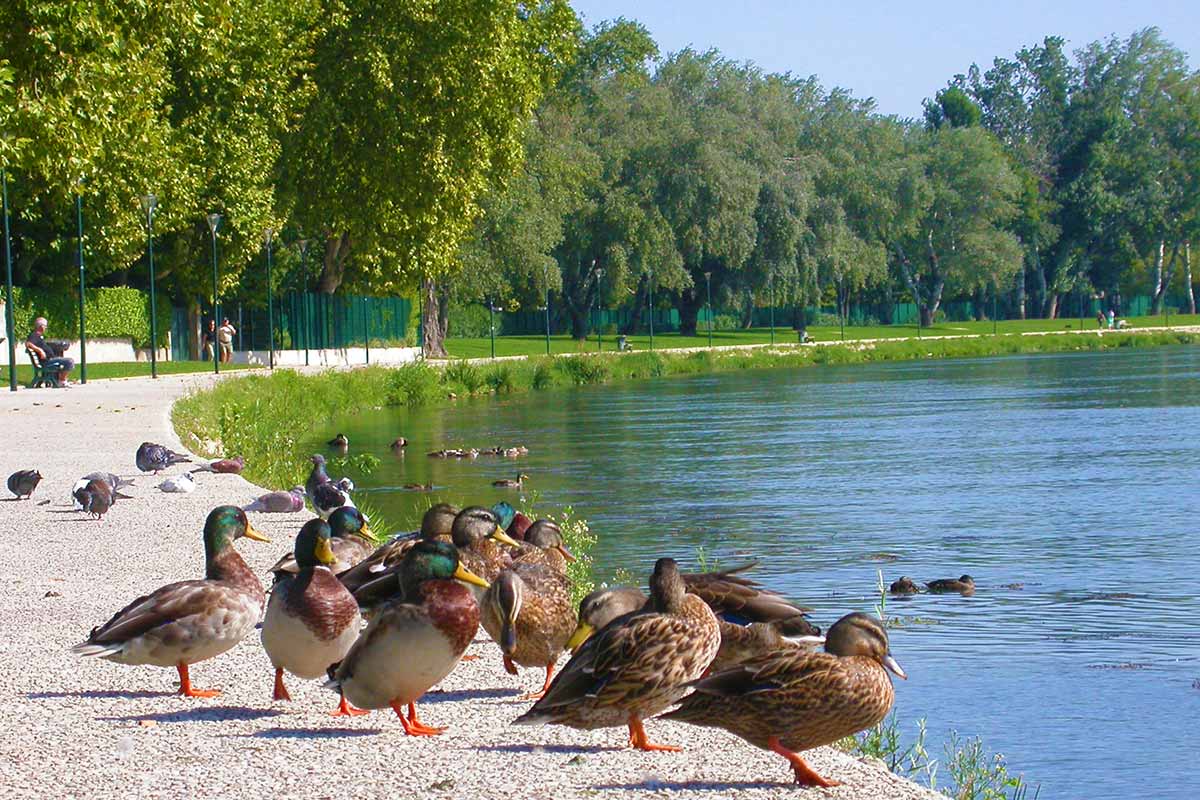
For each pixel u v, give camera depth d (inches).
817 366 3860.7
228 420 1349.7
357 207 2637.8
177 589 328.2
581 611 325.1
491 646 398.3
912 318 6072.8
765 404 2269.9
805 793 257.1
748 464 1346.0
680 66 4468.5
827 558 805.2
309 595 311.3
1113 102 5905.5
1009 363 3740.2
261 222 2411.4
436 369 2642.7
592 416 2048.5
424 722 312.7
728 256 4138.8
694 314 4830.2
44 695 339.9
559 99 3895.2
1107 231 5841.5
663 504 1051.3
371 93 2554.1
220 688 347.3
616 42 4013.3
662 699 274.5
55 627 426.0
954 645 577.6
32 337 1749.5
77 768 275.4
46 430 1130.0
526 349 3973.9
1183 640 580.7
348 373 2316.7
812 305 5236.2
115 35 1266.0
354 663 295.9
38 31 1214.9
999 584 717.9
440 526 391.2
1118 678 516.4
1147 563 780.0
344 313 3134.8
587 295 4345.5
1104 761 416.5
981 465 1320.1
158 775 270.2
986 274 5231.3
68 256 2301.9
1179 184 5797.2
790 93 4953.3
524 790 258.7
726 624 341.7
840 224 4461.1
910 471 1274.6
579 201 3929.6
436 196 2615.7
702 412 2102.6
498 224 3447.3
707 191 4052.7
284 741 295.4
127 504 735.7
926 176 5172.2
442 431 1785.2
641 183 4042.8
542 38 2957.7
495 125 2694.4
